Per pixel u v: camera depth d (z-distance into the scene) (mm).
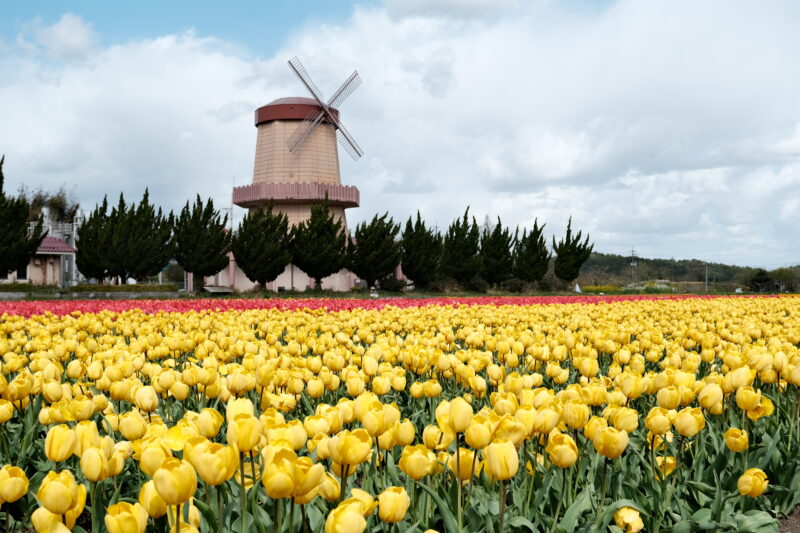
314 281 55219
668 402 4422
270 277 47031
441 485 3895
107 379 5516
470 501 3773
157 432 3887
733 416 5438
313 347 7582
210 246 46250
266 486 2629
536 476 4277
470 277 59562
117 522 2643
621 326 10156
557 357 7008
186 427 3402
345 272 56531
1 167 39906
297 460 2662
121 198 46312
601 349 7957
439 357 6016
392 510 2912
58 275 53219
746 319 12406
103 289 42469
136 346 7520
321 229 47688
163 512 2797
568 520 3600
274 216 48625
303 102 54906
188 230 46375
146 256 44875
